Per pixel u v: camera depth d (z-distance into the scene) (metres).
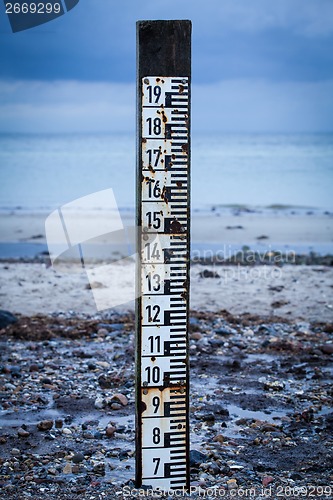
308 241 22.86
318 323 12.59
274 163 47.22
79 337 11.59
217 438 7.41
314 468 6.70
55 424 7.86
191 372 9.80
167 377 5.66
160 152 5.53
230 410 8.38
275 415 8.24
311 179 41.78
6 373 9.73
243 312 13.27
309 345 11.23
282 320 12.72
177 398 5.69
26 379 9.48
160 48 5.47
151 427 5.70
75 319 12.66
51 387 9.14
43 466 6.78
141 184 5.52
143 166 5.52
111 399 8.60
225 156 50.72
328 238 23.44
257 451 7.15
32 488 6.19
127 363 10.20
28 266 17.53
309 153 51.16
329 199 35.28
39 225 25.98
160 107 5.50
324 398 8.81
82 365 10.12
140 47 5.46
